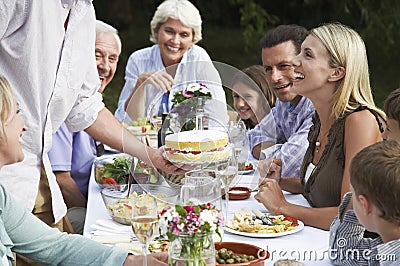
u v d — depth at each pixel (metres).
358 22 11.75
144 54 4.98
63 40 2.76
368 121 2.69
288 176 3.38
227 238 2.47
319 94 2.81
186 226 1.90
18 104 2.40
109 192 2.85
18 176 2.69
